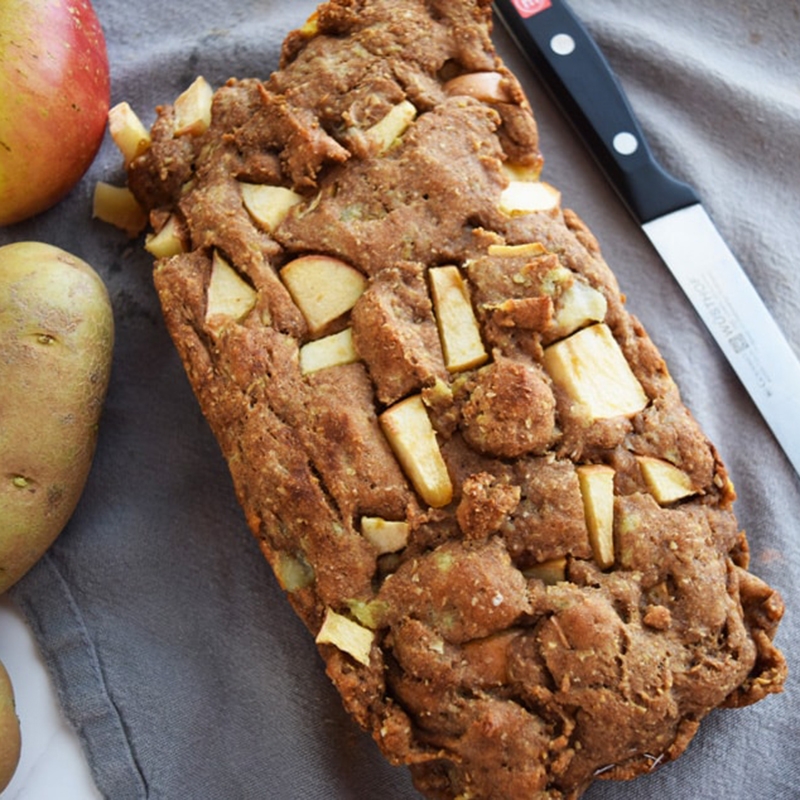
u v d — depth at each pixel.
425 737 0.40
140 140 0.45
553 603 0.40
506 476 0.41
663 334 0.48
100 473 0.47
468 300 0.42
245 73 0.50
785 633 0.45
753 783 0.44
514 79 0.44
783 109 0.50
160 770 0.45
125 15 0.50
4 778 0.43
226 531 0.47
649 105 0.50
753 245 0.49
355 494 0.41
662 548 0.41
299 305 0.42
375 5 0.45
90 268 0.46
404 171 0.43
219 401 0.42
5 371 0.43
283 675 0.45
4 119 0.44
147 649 0.46
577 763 0.40
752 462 0.47
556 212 0.43
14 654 0.46
